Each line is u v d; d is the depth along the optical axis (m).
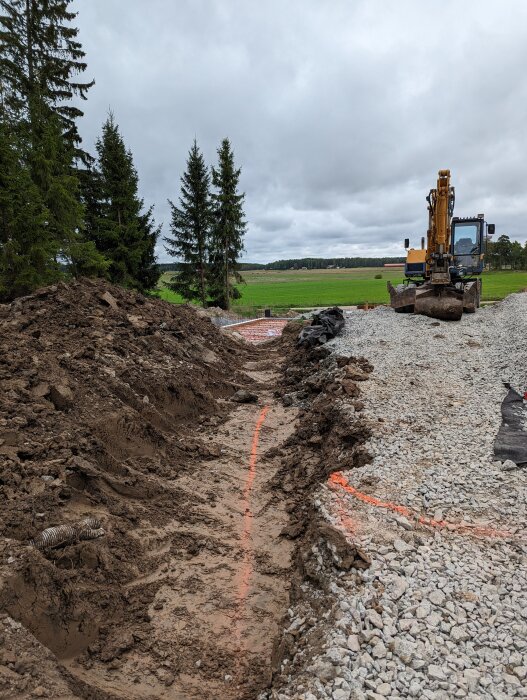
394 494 5.75
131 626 4.41
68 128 26.30
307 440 8.54
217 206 32.72
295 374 12.87
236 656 4.15
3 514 4.83
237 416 10.12
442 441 7.11
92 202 28.83
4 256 18.33
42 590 4.11
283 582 5.07
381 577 4.29
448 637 3.66
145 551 5.37
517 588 4.12
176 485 6.88
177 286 34.06
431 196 18.22
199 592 4.90
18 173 18.95
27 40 23.61
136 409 8.21
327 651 3.54
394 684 3.26
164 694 3.76
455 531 5.00
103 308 11.55
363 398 8.91
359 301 50.00
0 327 9.02
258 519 6.26
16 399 6.73
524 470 6.17
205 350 12.95
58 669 3.58
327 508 5.55
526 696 3.13
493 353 11.86
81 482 5.86
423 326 15.57
